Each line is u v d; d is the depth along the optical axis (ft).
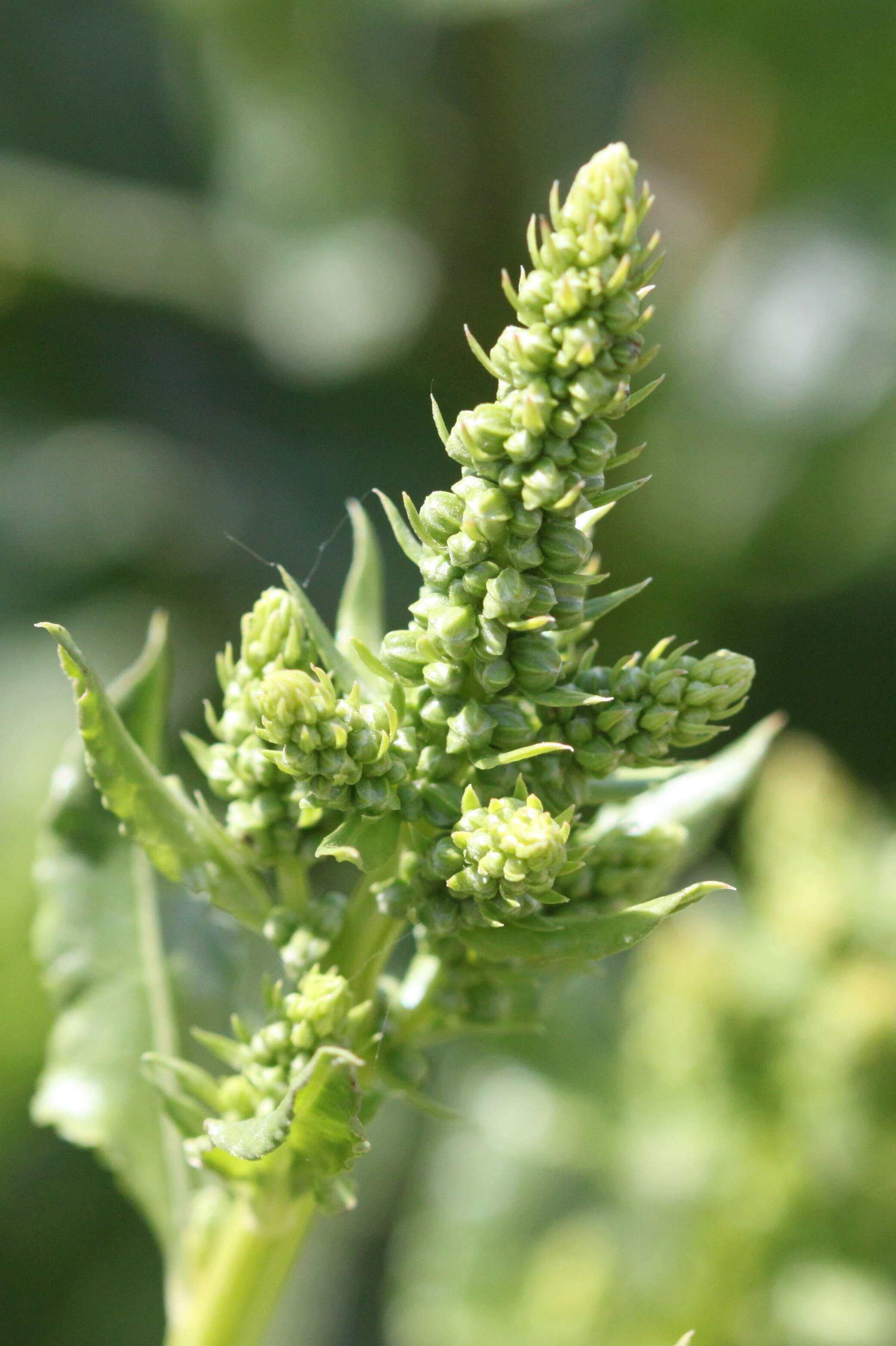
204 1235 10.71
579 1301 21.12
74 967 12.78
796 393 27.89
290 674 8.30
